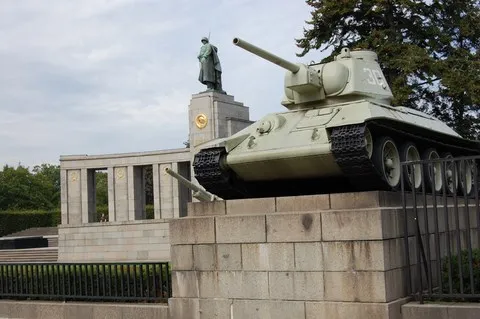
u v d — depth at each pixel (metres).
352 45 33.06
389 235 10.63
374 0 31.52
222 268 11.87
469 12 33.12
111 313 13.11
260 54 12.33
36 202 79.69
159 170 40.66
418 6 31.70
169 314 12.37
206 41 35.69
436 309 10.13
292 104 14.02
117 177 41.84
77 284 14.10
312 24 33.56
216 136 34.28
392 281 10.57
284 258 11.27
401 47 30.86
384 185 12.01
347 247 10.69
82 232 39.22
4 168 82.19
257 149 12.64
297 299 11.12
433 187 10.98
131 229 38.06
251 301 11.55
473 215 14.85
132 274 13.55
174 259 12.38
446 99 33.88
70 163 42.84
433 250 12.26
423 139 14.11
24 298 14.82
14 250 43.72
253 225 11.59
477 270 10.98
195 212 12.63
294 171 12.65
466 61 30.97
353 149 11.14
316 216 11.00
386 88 14.52
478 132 33.91
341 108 12.77
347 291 10.65
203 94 34.75
